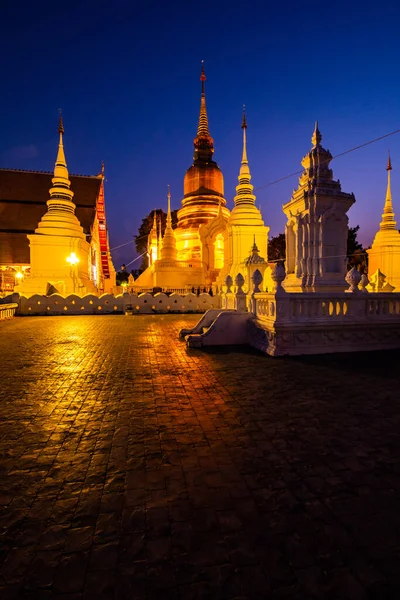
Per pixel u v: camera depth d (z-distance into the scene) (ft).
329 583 6.91
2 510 9.18
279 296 27.43
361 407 16.33
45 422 14.97
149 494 9.84
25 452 12.34
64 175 99.76
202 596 6.64
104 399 17.84
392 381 20.53
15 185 136.87
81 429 14.24
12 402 17.46
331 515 8.87
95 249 140.56
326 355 27.78
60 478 10.69
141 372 23.20
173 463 11.50
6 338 39.32
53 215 94.94
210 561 7.46
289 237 50.72
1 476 10.82
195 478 10.61
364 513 8.95
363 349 29.50
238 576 7.09
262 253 98.17
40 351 31.01
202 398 17.84
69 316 70.49
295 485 10.20
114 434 13.74
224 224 111.55
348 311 29.17
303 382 20.45
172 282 117.70
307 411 15.89
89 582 6.97
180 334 39.24
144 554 7.66
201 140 146.20
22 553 7.70
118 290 156.15
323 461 11.54
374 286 68.90
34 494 9.87
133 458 11.85
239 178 100.99
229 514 8.95
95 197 141.79
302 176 47.88
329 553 7.66
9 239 122.62
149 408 16.51
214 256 120.78
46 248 93.20
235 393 18.57
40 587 6.85
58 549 7.82
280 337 27.84
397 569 7.24
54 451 12.40
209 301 80.07
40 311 72.84
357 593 6.70
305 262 45.14
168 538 8.13
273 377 21.61
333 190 44.52
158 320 61.72
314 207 44.29
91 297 75.15
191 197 139.13
